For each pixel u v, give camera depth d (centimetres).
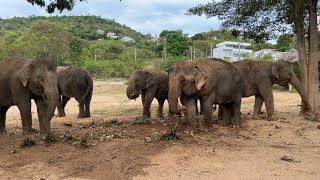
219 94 1003
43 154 733
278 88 2605
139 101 2053
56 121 1259
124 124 1034
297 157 739
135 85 1269
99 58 5350
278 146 823
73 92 1386
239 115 1083
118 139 821
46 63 870
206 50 4962
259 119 1213
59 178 625
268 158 723
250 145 823
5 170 669
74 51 4769
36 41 4497
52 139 811
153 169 654
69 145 782
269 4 1353
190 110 956
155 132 885
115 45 6238
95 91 2791
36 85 865
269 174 636
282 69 1236
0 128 989
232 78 1029
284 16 1405
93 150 746
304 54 1323
